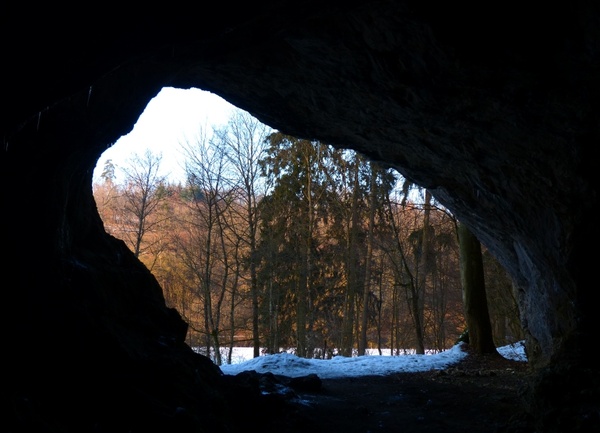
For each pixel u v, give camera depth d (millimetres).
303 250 24547
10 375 5004
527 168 7938
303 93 8562
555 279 8531
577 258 7395
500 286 21797
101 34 3811
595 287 7289
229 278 27094
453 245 25688
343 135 10016
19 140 4996
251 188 23375
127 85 6180
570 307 8109
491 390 10281
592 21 5082
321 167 25141
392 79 7156
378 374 12672
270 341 24500
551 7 5262
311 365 13562
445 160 9438
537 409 6297
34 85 3945
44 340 5492
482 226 11383
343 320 25312
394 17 5859
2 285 5258
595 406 5758
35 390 5074
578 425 5664
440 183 10695
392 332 29422
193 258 25078
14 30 3521
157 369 6484
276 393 8414
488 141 8016
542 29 5516
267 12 4254
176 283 27766
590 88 6035
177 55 5938
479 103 7094
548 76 6074
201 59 6234
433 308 29578
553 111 6605
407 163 10414
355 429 7488
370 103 8195
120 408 5578
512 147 7785
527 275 10656
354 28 6367
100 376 5750
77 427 5035
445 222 22562
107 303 6969
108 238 8281
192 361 7656
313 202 25078
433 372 12852
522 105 6750
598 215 7156
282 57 7523
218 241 27328
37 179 5504
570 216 7516
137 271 8375
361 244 25266
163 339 7527
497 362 14031
